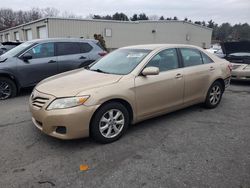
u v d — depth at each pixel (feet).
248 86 28.66
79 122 11.82
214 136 14.05
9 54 23.88
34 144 13.00
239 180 9.87
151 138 13.75
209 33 133.90
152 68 13.79
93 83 12.83
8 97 22.94
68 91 12.09
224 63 19.83
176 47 16.61
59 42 25.36
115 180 9.91
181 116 17.33
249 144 13.03
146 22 105.70
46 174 10.34
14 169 10.70
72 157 11.68
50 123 11.87
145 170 10.59
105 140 12.92
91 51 27.27
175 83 15.56
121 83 13.20
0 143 13.12
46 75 24.35
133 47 16.88
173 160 11.39
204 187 9.46
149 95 14.28
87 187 9.51
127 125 13.75
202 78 17.52
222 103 20.88
